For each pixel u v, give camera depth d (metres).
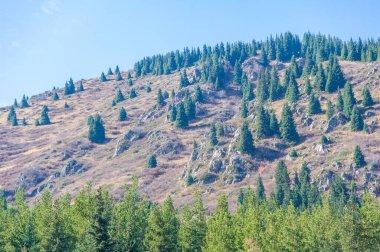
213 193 115.81
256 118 155.00
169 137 162.12
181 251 64.12
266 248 55.88
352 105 142.50
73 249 59.00
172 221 65.25
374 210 51.81
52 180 146.25
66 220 60.75
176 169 139.75
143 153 155.62
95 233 52.62
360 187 101.19
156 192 124.75
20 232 63.31
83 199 62.50
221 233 57.66
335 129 137.12
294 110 155.88
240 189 108.25
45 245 56.56
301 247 55.09
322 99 159.38
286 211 77.25
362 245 50.31
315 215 64.19
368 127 130.12
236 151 132.88
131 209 62.94
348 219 51.59
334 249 54.81
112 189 126.31
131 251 56.62
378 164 108.19
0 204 70.88
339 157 116.56
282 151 133.38
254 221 58.56
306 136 137.88
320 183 105.69
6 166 162.00
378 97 148.50
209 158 135.25
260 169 124.62
